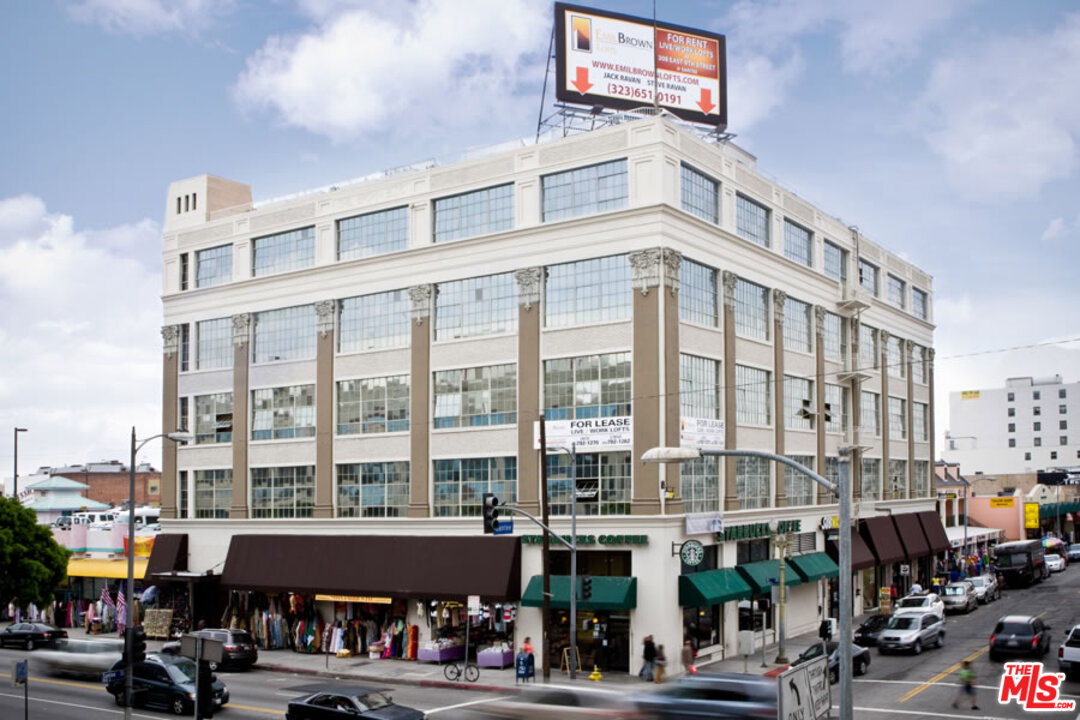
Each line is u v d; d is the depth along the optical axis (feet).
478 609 125.80
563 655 128.88
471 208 146.20
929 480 231.30
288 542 156.25
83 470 360.48
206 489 173.06
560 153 137.39
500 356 140.05
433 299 147.95
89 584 188.96
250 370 168.14
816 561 162.09
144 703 106.01
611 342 130.62
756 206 156.46
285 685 120.98
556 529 132.16
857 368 186.19
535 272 137.28
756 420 151.84
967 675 96.58
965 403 586.45
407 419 148.97
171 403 178.29
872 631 137.08
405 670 129.90
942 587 196.75
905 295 223.30
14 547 147.02
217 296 173.68
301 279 162.50
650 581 124.57
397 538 144.25
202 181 180.75
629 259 130.11
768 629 149.38
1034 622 127.13
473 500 141.28
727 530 137.49
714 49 158.61
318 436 157.58
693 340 135.13
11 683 124.67
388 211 154.71
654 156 129.18
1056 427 558.97
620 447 128.36
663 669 118.83
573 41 147.13
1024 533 315.78
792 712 58.18
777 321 158.71
